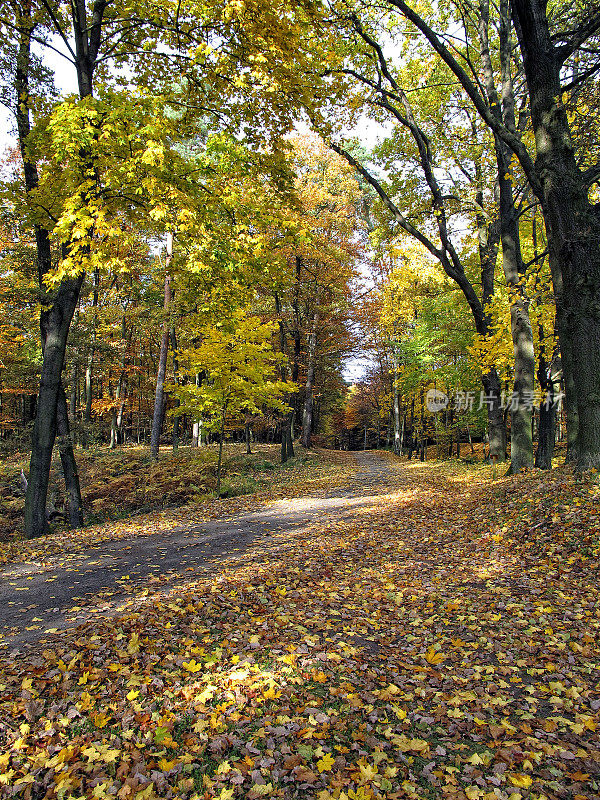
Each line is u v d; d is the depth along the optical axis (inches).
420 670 137.2
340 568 241.8
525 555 231.6
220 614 171.0
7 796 84.1
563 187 284.0
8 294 569.6
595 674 128.7
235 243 339.6
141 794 83.7
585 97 347.9
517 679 129.9
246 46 281.1
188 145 748.0
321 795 85.3
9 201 338.6
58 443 391.2
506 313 496.1
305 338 960.9
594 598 172.9
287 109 312.8
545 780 91.3
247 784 89.1
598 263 280.8
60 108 246.7
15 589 208.8
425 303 903.1
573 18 382.3
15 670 127.6
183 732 104.4
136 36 351.3
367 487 562.9
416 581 217.8
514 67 515.8
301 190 803.4
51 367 363.9
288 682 126.0
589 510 240.7
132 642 142.8
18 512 463.2
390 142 583.2
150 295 895.1
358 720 111.1
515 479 394.6
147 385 1219.9
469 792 87.6
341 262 857.5
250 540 306.2
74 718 107.2
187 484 562.6
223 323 460.8
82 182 278.7
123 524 375.9
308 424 1069.8
